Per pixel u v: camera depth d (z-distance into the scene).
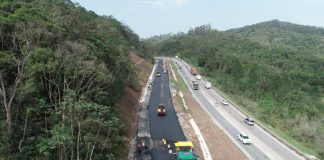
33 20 37.12
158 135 54.44
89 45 48.28
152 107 74.94
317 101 103.31
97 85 40.78
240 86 111.69
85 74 38.25
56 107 33.62
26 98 34.09
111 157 36.53
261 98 99.69
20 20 36.34
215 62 149.25
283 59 169.75
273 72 126.00
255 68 129.00
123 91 68.06
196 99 87.25
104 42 57.09
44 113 34.62
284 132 70.38
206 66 156.38
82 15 63.53
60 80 35.94
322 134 68.69
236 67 131.62
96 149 36.03
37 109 34.09
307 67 157.00
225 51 187.50
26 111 33.09
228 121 66.06
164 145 49.44
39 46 36.41
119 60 63.47
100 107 35.78
